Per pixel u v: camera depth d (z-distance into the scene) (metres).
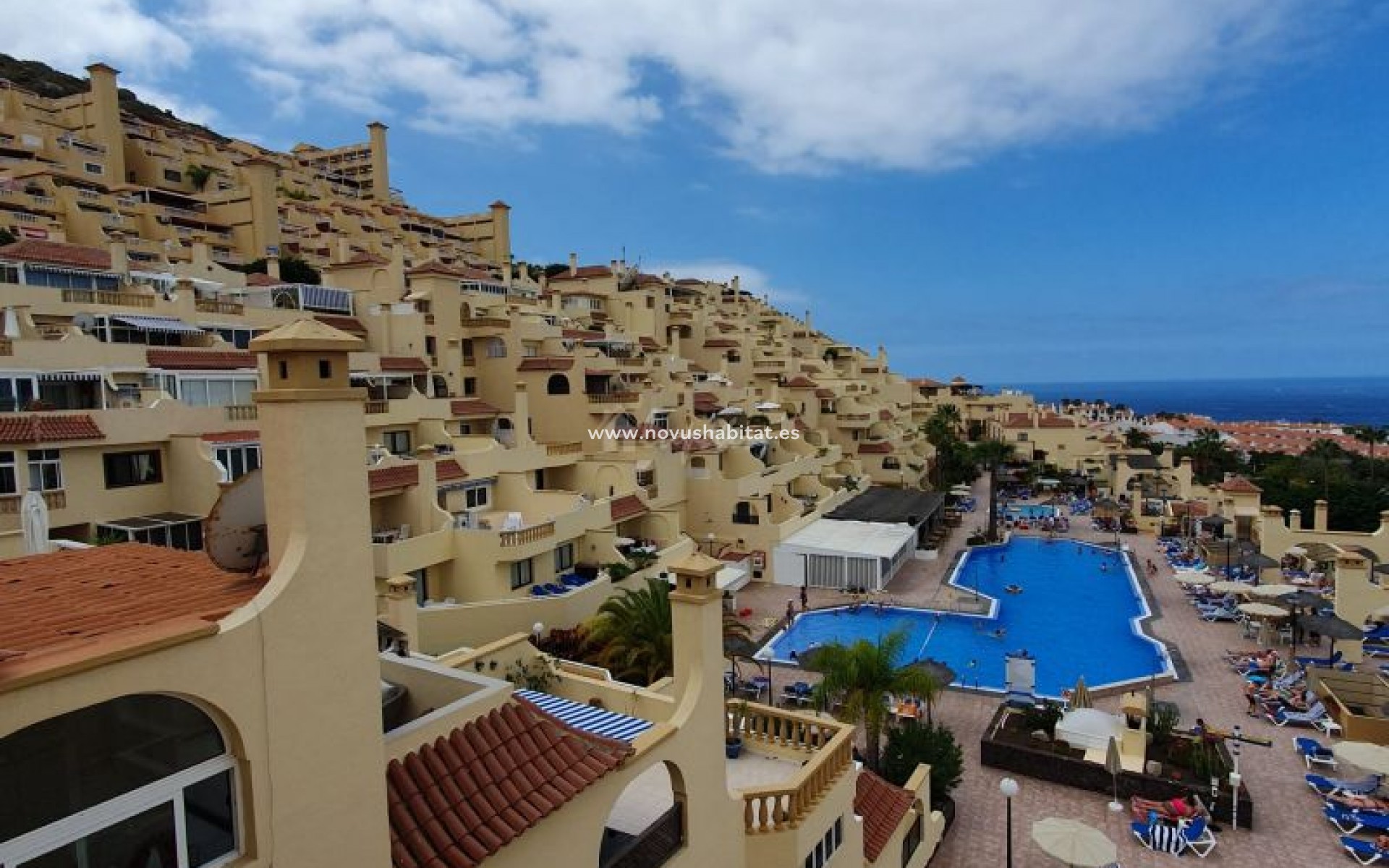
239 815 7.17
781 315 143.88
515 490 44.09
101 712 6.34
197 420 34.06
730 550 53.38
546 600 34.19
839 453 76.44
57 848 6.15
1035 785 27.00
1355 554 40.62
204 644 6.68
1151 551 63.31
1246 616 42.84
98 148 93.44
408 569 34.00
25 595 8.84
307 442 7.54
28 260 42.69
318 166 160.25
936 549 61.88
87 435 29.70
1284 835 23.72
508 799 9.30
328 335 7.74
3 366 30.77
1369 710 30.89
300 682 7.50
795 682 35.69
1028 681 32.38
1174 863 22.56
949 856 23.14
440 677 11.16
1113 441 105.81
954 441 87.94
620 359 73.38
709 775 12.88
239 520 9.42
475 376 61.78
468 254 128.38
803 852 14.36
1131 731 26.84
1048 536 67.88
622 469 49.59
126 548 11.53
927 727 26.61
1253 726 31.14
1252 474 94.69
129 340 40.47
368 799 8.17
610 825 13.78
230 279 58.53
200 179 99.75
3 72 130.25
